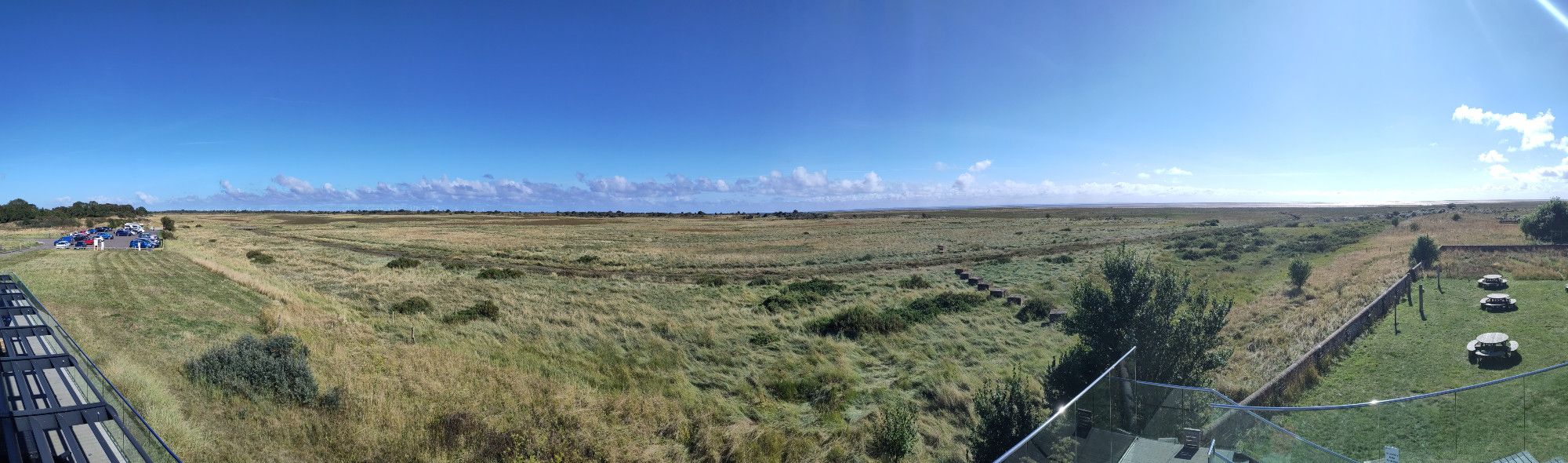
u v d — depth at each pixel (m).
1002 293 33.34
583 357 21.33
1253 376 18.09
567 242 79.75
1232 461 9.42
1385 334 20.92
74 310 22.72
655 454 13.91
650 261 56.38
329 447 12.57
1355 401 15.95
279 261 52.62
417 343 22.03
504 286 38.62
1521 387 11.98
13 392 11.68
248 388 14.37
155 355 16.97
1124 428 9.91
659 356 21.61
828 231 101.94
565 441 13.82
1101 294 14.87
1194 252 49.75
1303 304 27.36
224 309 25.05
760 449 14.40
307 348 18.00
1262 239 59.12
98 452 9.77
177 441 11.20
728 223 137.38
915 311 29.31
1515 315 21.34
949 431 15.74
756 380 19.72
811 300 33.19
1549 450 10.11
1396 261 35.31
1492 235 46.22
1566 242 38.09
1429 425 11.60
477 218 170.88
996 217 152.12
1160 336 14.45
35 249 58.31
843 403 17.62
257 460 11.49
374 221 151.50
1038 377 19.20
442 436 13.47
